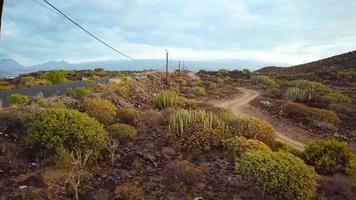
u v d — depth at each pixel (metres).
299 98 35.91
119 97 21.86
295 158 9.54
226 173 9.89
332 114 25.69
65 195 7.08
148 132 13.41
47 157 8.60
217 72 88.75
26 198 6.64
